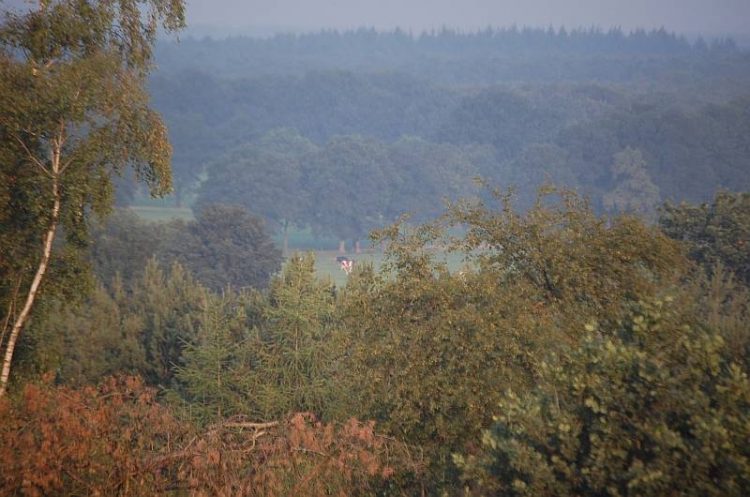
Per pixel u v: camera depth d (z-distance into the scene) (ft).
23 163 244.42
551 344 206.90
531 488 111.14
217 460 147.33
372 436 164.66
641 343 122.72
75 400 150.00
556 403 118.42
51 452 137.90
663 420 109.81
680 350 118.11
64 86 234.99
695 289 280.92
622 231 253.85
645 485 103.96
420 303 228.84
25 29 251.60
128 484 142.41
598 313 232.94
